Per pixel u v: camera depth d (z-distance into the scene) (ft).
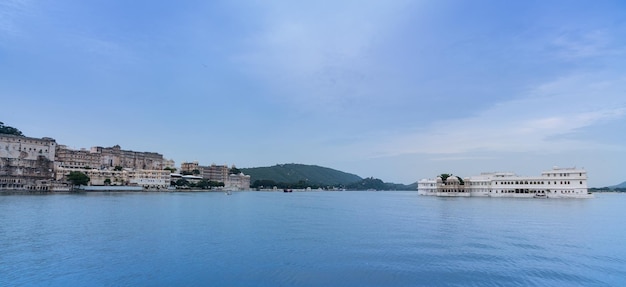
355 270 133.69
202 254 156.76
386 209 452.76
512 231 231.71
